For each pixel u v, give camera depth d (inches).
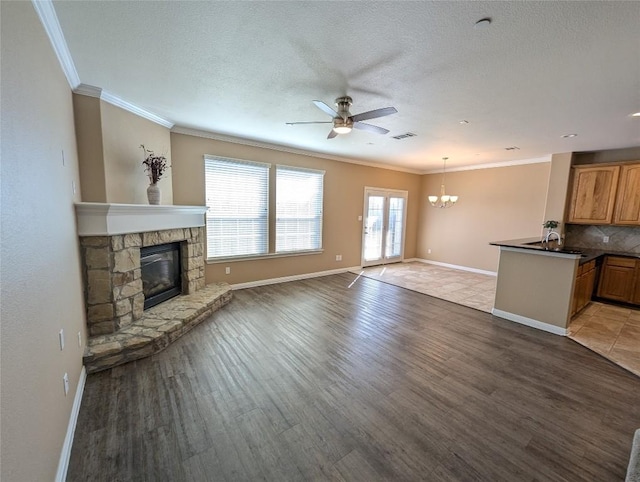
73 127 100.3
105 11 64.9
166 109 130.6
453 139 173.5
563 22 65.5
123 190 123.7
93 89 106.4
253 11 64.6
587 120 132.3
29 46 55.7
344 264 260.1
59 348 65.6
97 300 106.7
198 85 104.3
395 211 299.3
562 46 75.1
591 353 118.0
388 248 298.8
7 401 39.0
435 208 303.6
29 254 49.8
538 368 105.9
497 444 70.4
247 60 86.4
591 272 167.3
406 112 126.7
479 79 95.0
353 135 168.1
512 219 244.4
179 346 115.6
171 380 93.4
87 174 108.9
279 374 98.3
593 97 106.5
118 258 111.7
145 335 110.3
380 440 71.0
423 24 67.7
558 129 147.7
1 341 38.1
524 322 147.6
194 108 128.8
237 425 75.0
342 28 70.2
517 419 79.0
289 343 121.0
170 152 157.0
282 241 213.3
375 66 88.2
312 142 190.1
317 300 178.1
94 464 62.6
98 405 80.9
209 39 75.9
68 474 60.1
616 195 183.5
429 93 106.9
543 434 73.9
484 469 63.4
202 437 70.7
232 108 128.6
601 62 82.1
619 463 65.6
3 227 40.1
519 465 64.6
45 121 64.6
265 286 205.9
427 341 126.2
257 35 73.7
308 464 63.9
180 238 149.4
